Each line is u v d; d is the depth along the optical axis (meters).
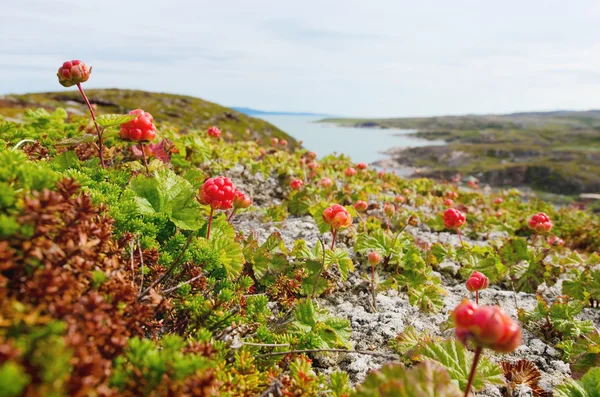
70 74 0.23
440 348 0.19
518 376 0.21
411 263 0.32
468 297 0.32
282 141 0.78
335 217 0.25
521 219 0.65
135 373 0.11
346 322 0.21
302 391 0.15
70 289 0.10
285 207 0.42
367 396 0.12
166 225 0.24
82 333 0.10
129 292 0.12
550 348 0.25
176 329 0.17
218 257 0.21
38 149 0.28
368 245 0.33
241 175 0.52
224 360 0.15
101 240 0.13
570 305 0.27
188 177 0.30
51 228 0.11
